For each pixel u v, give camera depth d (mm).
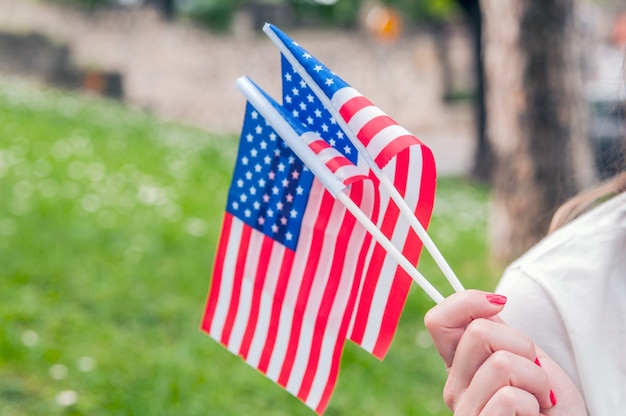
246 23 24547
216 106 23594
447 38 26375
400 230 1534
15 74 21875
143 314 5504
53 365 4477
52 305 5465
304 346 1656
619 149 1686
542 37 7246
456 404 1239
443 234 9133
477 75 15570
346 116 1482
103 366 4547
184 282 6227
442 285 6801
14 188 8414
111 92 22594
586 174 7328
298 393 1654
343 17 25984
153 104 23078
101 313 5457
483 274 7316
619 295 1336
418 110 26016
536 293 1374
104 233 7258
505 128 7434
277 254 1695
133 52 23016
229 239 1754
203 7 24266
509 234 7469
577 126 7352
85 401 4102
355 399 4512
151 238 7293
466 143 23578
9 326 4863
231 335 1743
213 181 10508
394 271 1548
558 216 1573
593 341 1310
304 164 1631
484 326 1224
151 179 9961
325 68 1528
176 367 4566
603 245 1368
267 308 1700
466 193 13531
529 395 1184
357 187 1591
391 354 5227
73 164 9961
